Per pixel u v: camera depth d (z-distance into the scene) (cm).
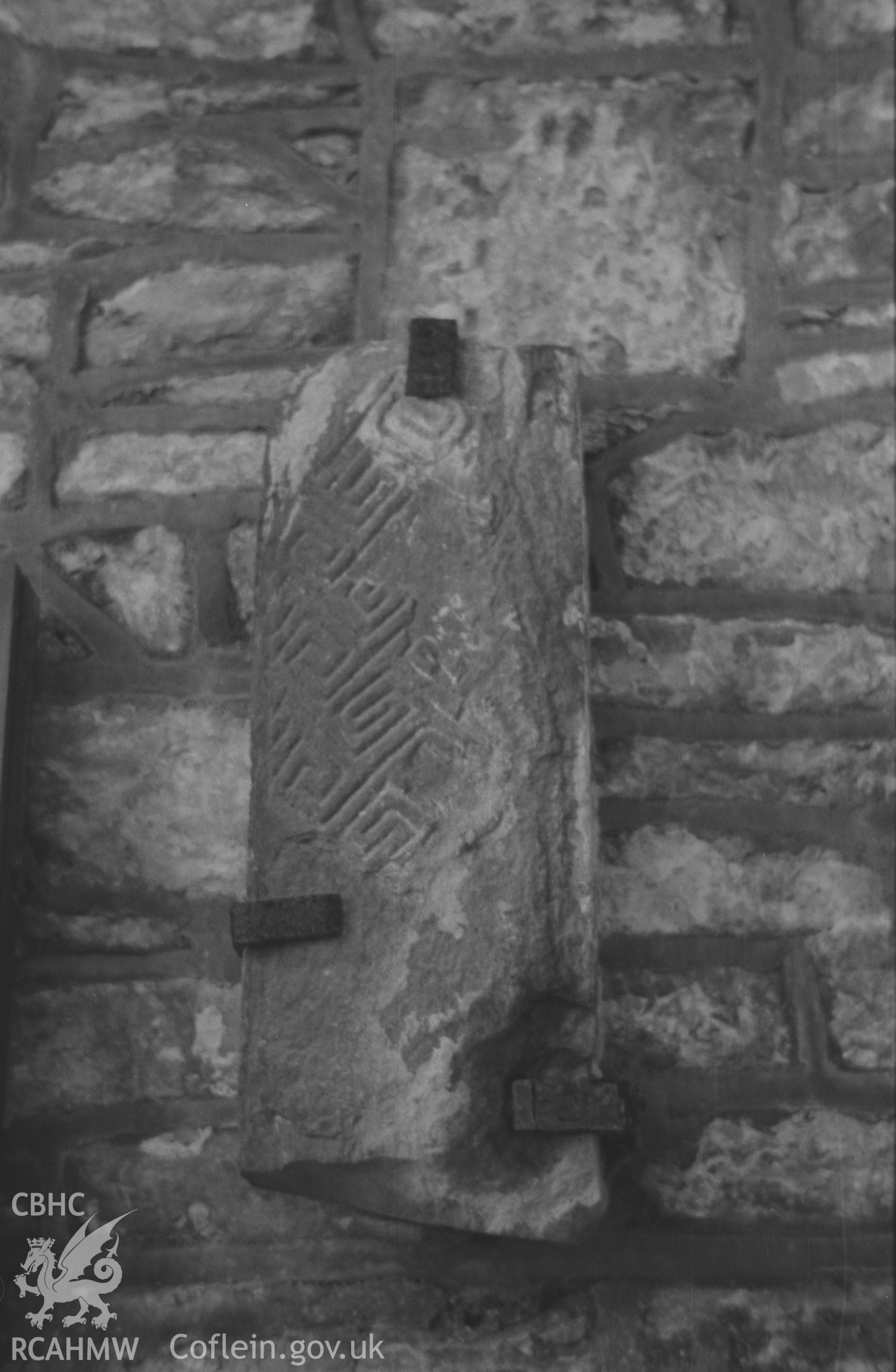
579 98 231
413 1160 172
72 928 203
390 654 186
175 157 230
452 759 182
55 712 209
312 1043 178
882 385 221
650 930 200
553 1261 191
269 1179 177
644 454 217
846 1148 195
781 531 214
